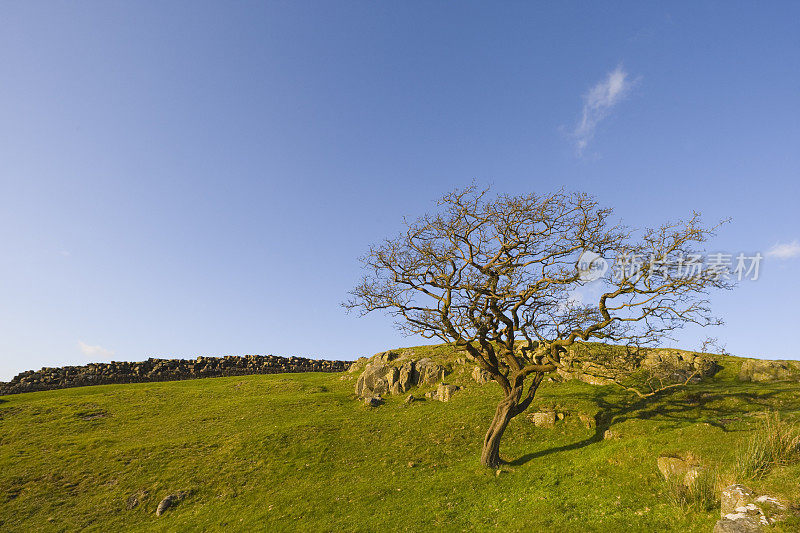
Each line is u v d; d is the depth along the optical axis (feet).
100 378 225.97
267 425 140.36
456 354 195.00
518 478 88.79
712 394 117.39
